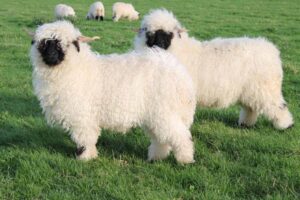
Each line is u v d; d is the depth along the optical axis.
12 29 12.55
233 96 5.44
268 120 5.71
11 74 7.60
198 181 4.45
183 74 4.66
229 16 16.19
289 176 4.51
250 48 5.42
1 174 4.59
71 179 4.48
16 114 5.95
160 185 4.41
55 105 4.75
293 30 12.93
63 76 4.67
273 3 20.64
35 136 5.30
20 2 21.05
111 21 15.46
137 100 4.60
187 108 4.67
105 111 4.68
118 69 4.69
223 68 5.39
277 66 5.45
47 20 14.37
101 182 4.42
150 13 5.75
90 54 4.81
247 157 4.86
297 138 5.30
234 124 5.79
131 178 4.51
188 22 14.45
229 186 4.40
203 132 5.44
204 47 5.54
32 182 4.45
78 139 4.79
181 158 4.68
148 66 4.65
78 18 15.93
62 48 4.64
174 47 5.50
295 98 6.75
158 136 4.64
